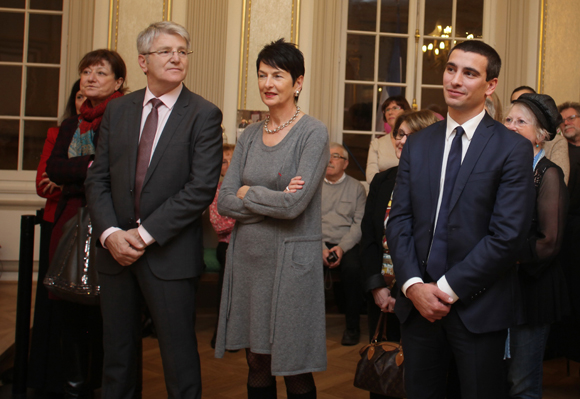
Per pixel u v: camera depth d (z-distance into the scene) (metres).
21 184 5.04
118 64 2.60
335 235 4.27
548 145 3.03
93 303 2.27
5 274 4.97
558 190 2.15
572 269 3.02
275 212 2.01
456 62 1.74
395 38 5.50
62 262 2.29
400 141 2.60
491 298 1.70
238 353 3.62
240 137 2.33
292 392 2.16
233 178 2.23
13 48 5.15
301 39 5.24
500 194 1.69
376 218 2.54
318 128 2.12
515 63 5.46
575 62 5.44
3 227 4.97
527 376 2.24
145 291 2.12
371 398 2.35
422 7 5.48
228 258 2.18
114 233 2.07
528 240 2.12
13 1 5.13
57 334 2.73
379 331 2.46
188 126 2.16
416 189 1.83
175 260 2.11
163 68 2.12
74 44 5.04
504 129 1.77
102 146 2.23
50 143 2.89
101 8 5.04
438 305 1.66
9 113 5.16
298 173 2.05
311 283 2.08
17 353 2.75
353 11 5.42
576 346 3.02
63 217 2.51
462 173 1.74
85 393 2.58
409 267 1.78
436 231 1.77
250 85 5.14
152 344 3.74
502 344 1.73
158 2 5.03
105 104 2.52
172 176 2.12
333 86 5.28
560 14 5.44
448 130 1.83
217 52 5.09
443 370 1.82
